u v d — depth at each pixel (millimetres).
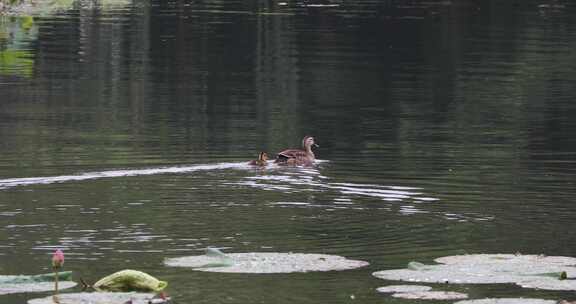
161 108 29141
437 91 32531
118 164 22156
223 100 30594
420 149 24469
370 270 15227
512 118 28500
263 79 34094
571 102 30969
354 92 32188
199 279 14711
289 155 22625
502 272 14828
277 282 14672
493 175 21859
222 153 23609
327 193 20047
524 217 18531
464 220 18234
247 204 19062
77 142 24453
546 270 14883
